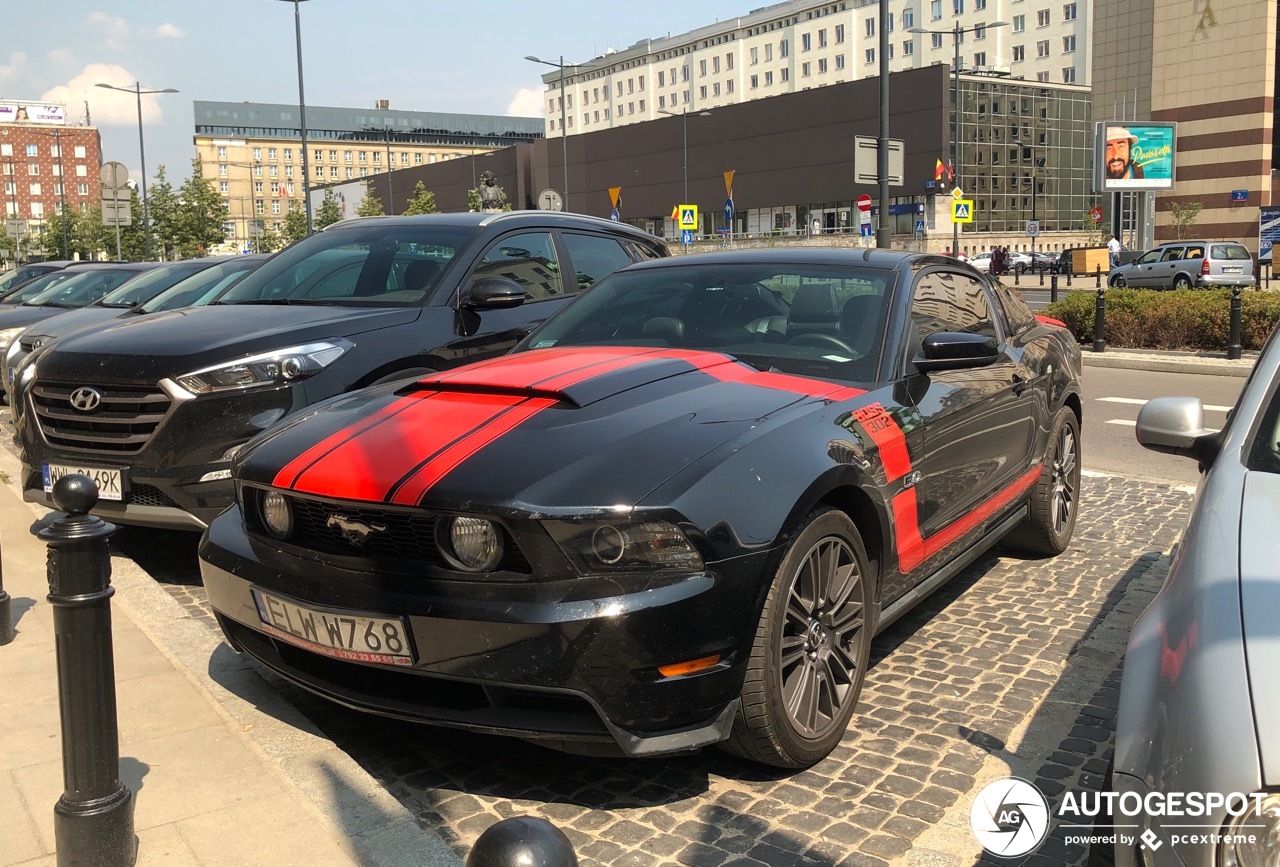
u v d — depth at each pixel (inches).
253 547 127.1
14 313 474.0
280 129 6574.8
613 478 110.3
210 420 185.8
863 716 142.8
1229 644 73.8
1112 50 2935.5
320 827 107.2
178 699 138.9
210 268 340.8
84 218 2903.5
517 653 105.5
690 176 3019.2
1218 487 96.3
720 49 4495.6
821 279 167.0
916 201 2427.4
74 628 95.9
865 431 135.0
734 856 107.8
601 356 148.2
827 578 125.3
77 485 94.6
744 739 117.0
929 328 165.5
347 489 115.9
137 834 105.5
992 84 2723.9
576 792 122.2
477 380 136.9
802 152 2687.0
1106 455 338.0
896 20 3880.4
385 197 4315.9
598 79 5142.7
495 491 109.0
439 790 123.3
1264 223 1526.8
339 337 202.5
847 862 106.6
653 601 105.7
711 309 167.2
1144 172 1861.5
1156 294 647.1
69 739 96.9
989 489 177.2
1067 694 149.7
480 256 235.3
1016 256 2379.4
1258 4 2588.6
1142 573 209.0
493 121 7219.5
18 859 101.4
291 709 137.9
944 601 193.5
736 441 119.4
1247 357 569.9
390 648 111.4
